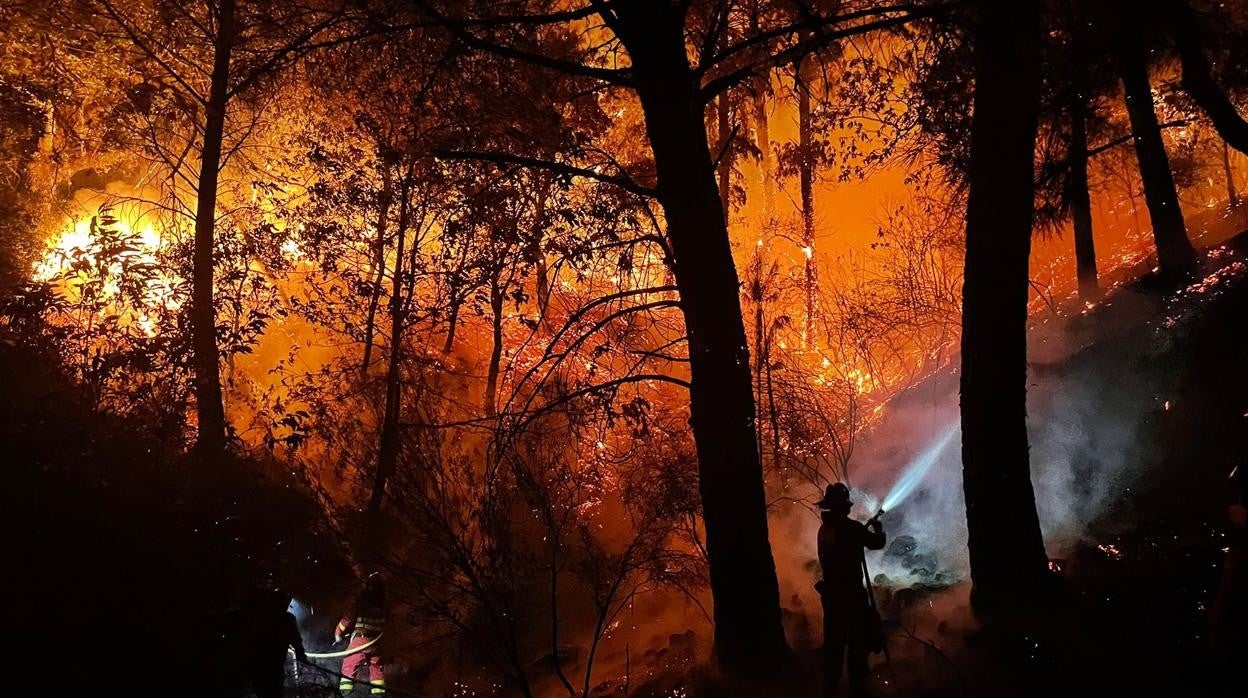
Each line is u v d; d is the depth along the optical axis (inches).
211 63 613.9
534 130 458.9
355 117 533.3
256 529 454.3
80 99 625.3
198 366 511.8
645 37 351.9
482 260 519.8
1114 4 481.1
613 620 460.8
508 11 445.7
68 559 345.1
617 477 535.5
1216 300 483.5
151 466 442.6
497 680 427.8
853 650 324.2
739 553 353.1
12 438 381.1
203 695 343.6
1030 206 352.2
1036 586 346.9
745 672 347.9
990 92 351.9
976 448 355.3
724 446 353.7
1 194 625.0
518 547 470.6
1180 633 322.0
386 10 432.8
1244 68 511.5
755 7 489.7
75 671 318.3
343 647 428.5
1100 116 620.7
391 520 478.6
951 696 322.3
